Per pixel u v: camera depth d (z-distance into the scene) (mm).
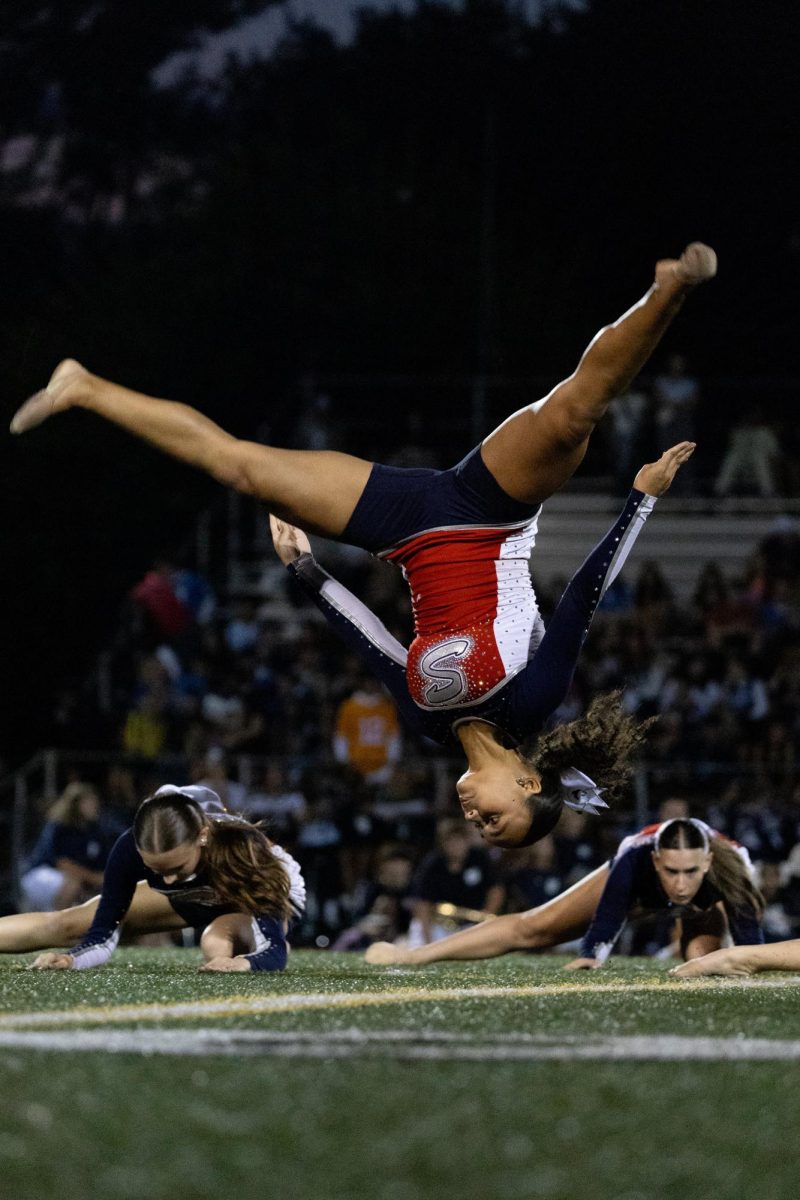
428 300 40625
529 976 10258
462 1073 5422
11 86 45438
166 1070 5379
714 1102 5074
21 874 21797
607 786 8414
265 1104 4898
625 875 11680
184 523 36906
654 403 31766
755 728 25266
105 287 41094
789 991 8742
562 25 44781
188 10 46125
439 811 21156
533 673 7824
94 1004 7332
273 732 25125
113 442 36844
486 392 34562
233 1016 6910
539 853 19438
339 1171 4219
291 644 27625
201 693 27094
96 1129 4578
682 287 7223
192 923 11125
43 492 36281
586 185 44156
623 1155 4461
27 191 45188
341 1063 5570
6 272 44531
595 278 44125
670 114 43812
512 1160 4367
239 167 42781
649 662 26500
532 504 7984
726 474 32312
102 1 45688
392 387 34812
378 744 24109
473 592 7914
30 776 24062
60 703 31188
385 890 19797
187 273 41562
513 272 40875
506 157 44562
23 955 11734
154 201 45750
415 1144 4496
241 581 31578
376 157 43688
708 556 31938
